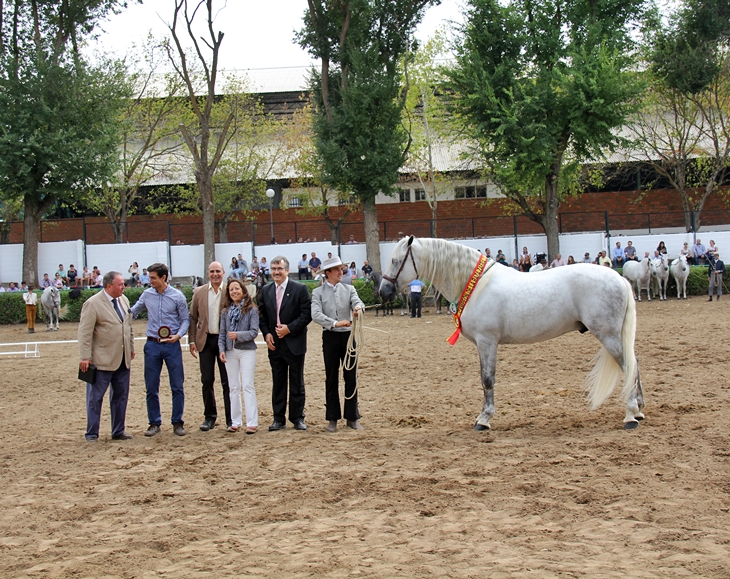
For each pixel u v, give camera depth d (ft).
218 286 30.17
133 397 39.86
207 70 112.68
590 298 26.61
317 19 107.76
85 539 17.15
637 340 54.85
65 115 108.58
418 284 88.28
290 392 29.53
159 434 29.68
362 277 110.32
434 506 18.38
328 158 105.70
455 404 34.06
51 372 51.72
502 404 33.27
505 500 18.65
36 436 30.37
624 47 110.32
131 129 130.93
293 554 15.48
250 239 143.74
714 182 131.75
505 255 117.08
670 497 18.24
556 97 102.42
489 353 27.58
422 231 134.31
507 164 102.47
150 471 23.53
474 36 107.04
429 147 131.95
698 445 23.07
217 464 24.03
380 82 105.09
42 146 105.81
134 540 16.83
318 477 21.68
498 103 104.06
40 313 99.50
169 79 142.72
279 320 29.27
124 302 29.71
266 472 22.71
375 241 110.63
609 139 103.40
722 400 30.71
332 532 16.80
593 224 135.54
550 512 17.57
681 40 123.54
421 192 148.36
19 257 117.60
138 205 160.76
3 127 103.09
